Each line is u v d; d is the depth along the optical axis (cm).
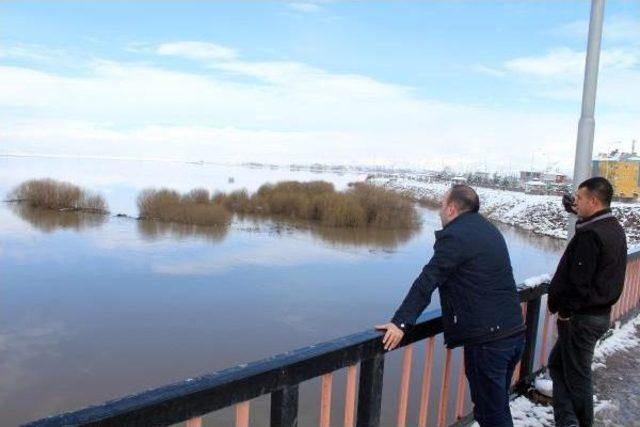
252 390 200
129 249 2378
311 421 759
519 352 283
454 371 884
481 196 5525
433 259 262
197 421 185
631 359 520
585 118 452
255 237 2917
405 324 258
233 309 1441
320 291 1669
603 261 322
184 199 3728
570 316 343
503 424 275
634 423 394
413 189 7606
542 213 3925
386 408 790
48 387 935
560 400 363
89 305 1454
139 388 938
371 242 2856
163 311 1409
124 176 9950
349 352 242
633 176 4028
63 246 2408
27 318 1324
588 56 448
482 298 263
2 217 3416
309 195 4197
